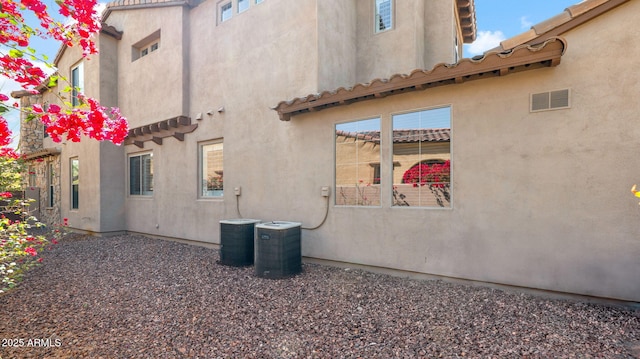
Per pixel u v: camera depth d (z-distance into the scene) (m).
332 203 6.67
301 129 7.17
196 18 9.74
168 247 9.31
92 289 5.70
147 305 4.88
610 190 4.23
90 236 11.59
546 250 4.60
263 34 8.02
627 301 4.16
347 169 6.54
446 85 5.37
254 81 8.15
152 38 11.05
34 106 2.88
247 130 8.26
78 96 3.14
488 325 3.89
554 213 4.55
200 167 9.59
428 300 4.72
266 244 6.16
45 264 7.56
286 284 5.69
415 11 7.86
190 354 3.45
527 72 4.73
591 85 4.34
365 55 8.45
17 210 5.67
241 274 6.42
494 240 4.96
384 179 6.01
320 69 7.14
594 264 4.31
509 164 4.85
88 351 3.56
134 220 11.58
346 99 6.09
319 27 7.15
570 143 4.46
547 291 4.62
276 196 7.60
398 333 3.79
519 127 4.79
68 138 3.06
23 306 4.93
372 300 4.82
